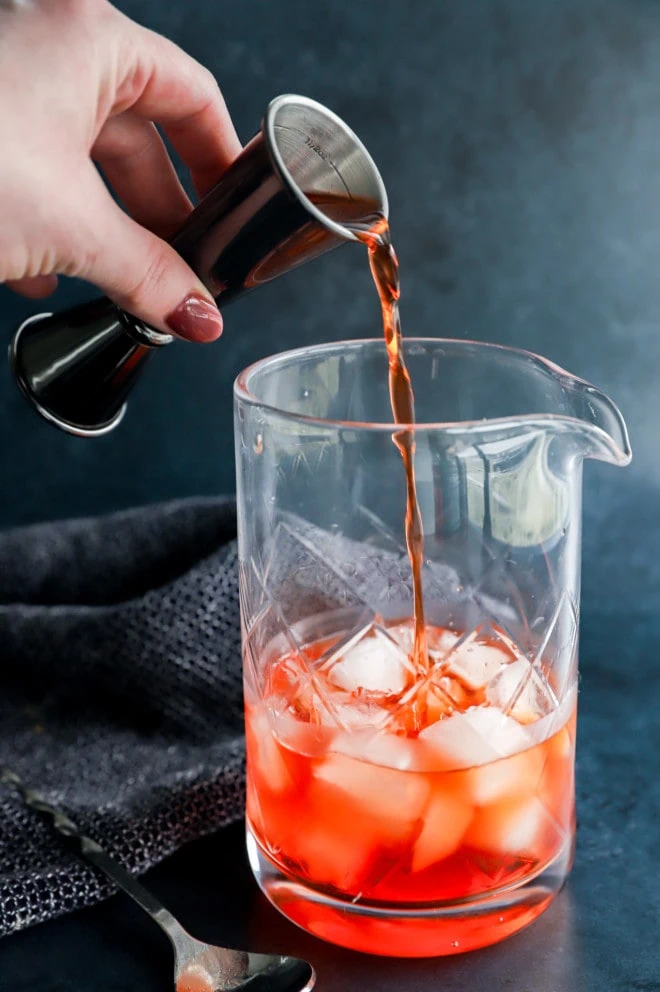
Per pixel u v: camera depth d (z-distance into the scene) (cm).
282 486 47
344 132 47
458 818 45
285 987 47
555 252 75
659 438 77
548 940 49
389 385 51
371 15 73
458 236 75
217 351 78
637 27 72
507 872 47
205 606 61
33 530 65
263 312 77
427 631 49
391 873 46
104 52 47
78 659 60
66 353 51
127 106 50
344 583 48
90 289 77
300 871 48
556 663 47
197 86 51
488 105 73
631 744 59
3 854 52
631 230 75
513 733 46
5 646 61
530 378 49
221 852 54
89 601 65
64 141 45
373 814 45
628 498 77
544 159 74
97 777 57
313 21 73
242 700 60
